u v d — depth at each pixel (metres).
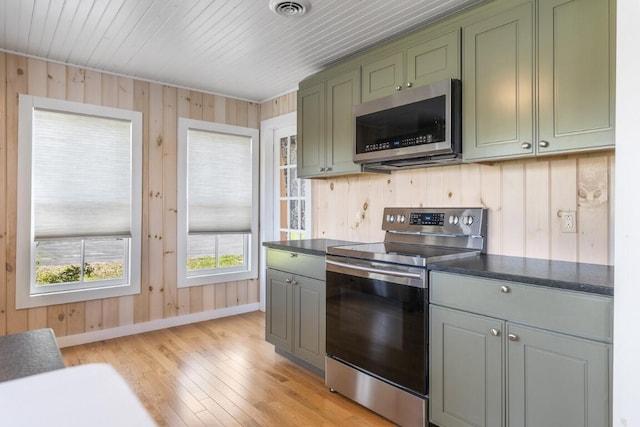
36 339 0.97
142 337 3.53
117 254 3.58
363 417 2.26
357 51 2.98
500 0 2.02
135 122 3.59
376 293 2.25
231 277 4.21
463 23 2.18
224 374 2.80
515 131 1.97
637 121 1.27
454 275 1.90
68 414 0.50
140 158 3.61
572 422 1.53
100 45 2.88
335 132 3.00
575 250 2.07
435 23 2.33
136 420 0.49
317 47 2.91
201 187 4.00
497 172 2.39
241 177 4.27
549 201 2.17
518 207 2.29
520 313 1.67
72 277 3.35
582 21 1.75
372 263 2.27
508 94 1.99
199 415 2.26
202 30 2.63
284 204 4.21
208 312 4.07
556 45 1.83
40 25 2.56
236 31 2.63
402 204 2.95
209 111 4.05
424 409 2.02
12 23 2.54
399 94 2.44
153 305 3.72
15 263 3.04
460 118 2.19
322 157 3.13
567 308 1.54
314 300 2.73
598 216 2.00
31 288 3.15
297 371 2.87
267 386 2.63
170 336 3.57
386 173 3.02
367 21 2.49
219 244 4.21
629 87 1.28
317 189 3.70
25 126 3.06
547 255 2.17
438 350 1.97
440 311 1.96
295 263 2.91
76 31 2.65
